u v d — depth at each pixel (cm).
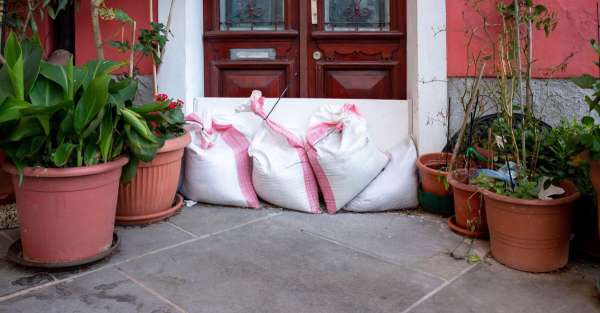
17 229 348
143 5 411
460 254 303
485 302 252
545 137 322
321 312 243
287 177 372
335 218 365
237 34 432
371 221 358
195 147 381
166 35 402
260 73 436
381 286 267
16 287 265
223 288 264
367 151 366
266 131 392
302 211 375
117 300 252
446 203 359
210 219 361
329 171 363
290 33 428
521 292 262
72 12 426
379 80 427
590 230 294
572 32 359
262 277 276
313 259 298
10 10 398
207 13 436
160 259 297
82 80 279
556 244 279
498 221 287
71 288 263
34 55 274
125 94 297
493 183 299
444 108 386
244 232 338
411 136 400
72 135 273
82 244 282
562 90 365
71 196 271
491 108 363
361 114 404
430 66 383
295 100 412
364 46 425
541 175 302
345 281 273
